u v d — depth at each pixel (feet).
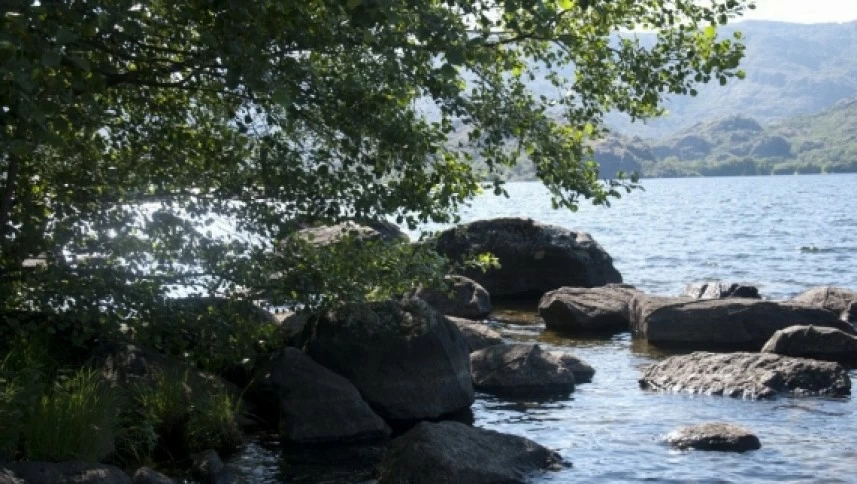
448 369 46.42
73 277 40.60
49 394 36.58
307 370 43.39
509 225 96.58
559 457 37.99
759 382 49.73
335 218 41.45
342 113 33.94
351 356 45.57
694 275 117.91
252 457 38.78
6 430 31.94
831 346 57.98
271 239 43.50
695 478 35.88
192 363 43.47
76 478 30.32
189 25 33.37
